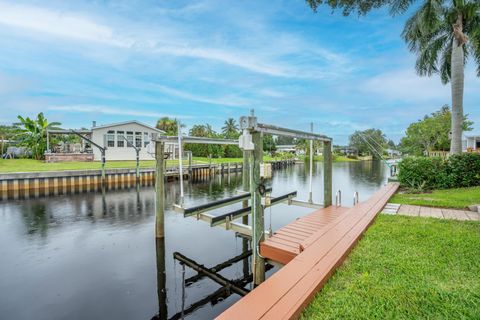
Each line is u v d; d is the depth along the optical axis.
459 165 9.27
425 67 13.74
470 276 2.48
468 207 5.76
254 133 3.62
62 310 3.53
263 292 2.07
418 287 2.27
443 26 12.37
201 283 4.39
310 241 3.37
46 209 9.82
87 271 4.72
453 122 11.13
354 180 20.28
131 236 6.69
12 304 3.65
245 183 8.66
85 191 14.20
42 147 22.52
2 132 29.06
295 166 38.81
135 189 15.12
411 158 10.12
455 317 1.87
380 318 1.87
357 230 3.85
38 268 4.81
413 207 6.06
